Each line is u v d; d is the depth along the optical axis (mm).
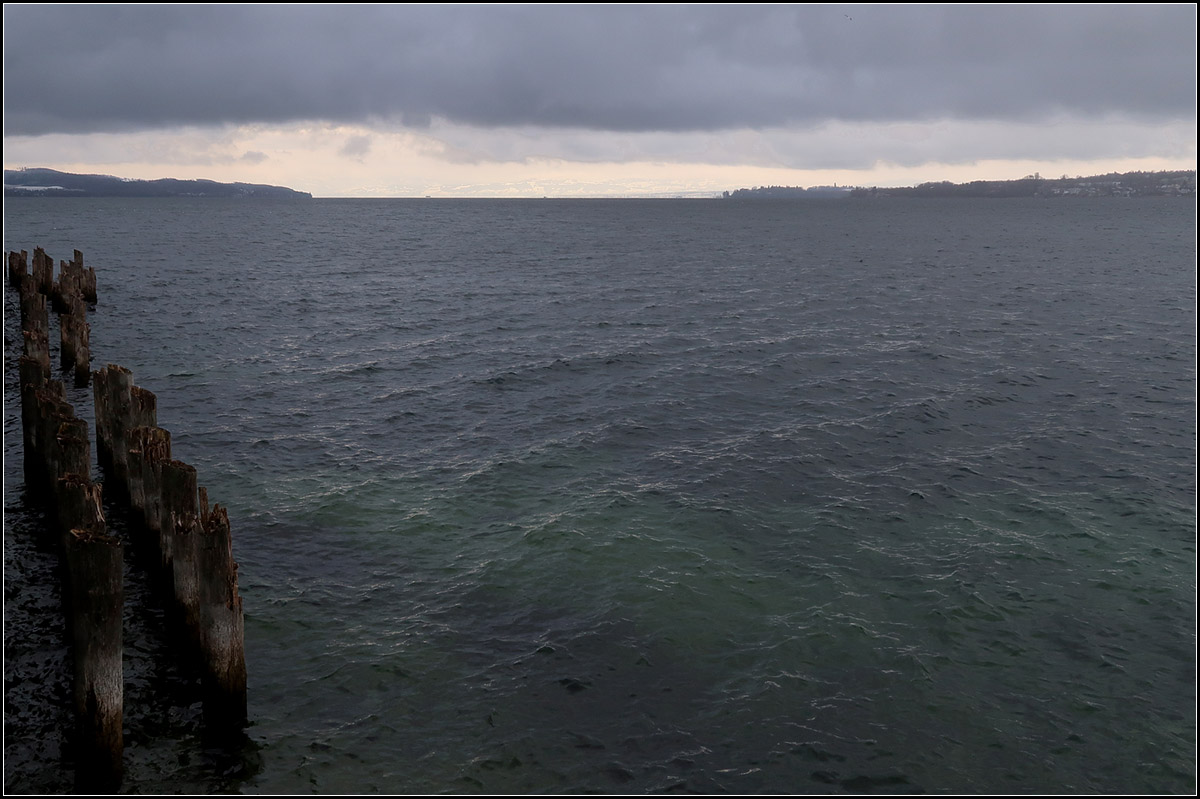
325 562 17438
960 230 139750
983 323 44875
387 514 19812
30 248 82500
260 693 13086
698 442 25406
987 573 17234
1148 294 55844
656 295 56625
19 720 12172
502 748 12070
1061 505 20734
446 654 14281
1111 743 12430
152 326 41594
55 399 18297
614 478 22328
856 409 28828
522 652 14367
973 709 13094
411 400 29766
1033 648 14703
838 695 13359
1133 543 18672
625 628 15094
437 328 43969
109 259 73062
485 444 25047
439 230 139750
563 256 87625
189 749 11789
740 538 18812
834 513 20203
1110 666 14219
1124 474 22828
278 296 53719
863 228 148750
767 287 60781
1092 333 42000
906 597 16328
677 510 20250
